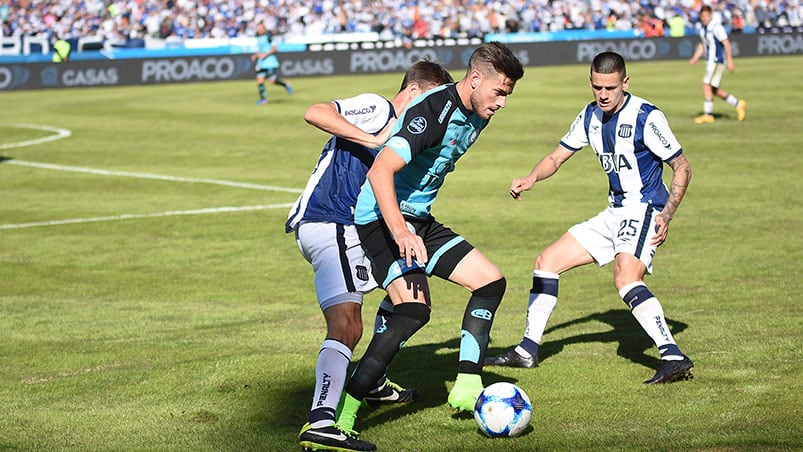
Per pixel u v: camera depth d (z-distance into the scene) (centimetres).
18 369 873
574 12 5441
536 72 4212
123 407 747
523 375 809
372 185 627
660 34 5278
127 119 3089
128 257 1405
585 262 840
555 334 959
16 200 1878
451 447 638
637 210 801
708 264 1234
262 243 1477
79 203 1838
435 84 709
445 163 672
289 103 3400
